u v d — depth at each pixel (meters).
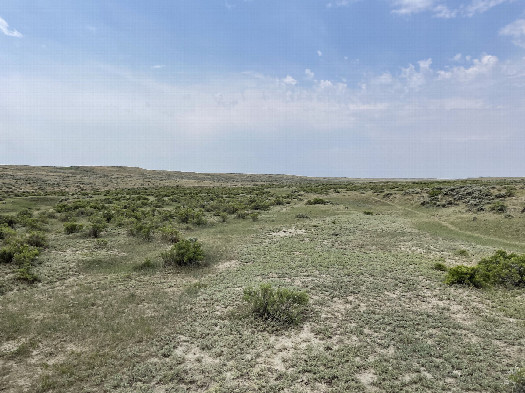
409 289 16.19
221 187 92.50
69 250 23.59
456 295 15.39
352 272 18.78
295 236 29.17
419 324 12.59
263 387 8.88
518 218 32.97
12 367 9.84
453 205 44.19
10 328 12.14
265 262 21.25
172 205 51.59
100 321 12.82
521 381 8.46
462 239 28.95
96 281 17.73
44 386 8.89
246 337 11.56
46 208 45.94
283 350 10.84
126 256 22.77
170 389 8.87
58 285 17.05
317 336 11.77
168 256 20.84
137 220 35.16
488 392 8.63
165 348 10.83
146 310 13.99
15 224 32.59
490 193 45.06
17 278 17.23
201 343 11.15
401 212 45.66
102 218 36.28
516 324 12.49
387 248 24.92
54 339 11.48
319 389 8.84
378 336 11.67
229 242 26.80
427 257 22.31
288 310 13.09
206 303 14.66
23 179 91.50
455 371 9.54
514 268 17.08
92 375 9.48
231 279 17.98
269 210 45.94
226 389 8.78
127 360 10.24
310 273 18.80
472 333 11.88
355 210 47.00
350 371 9.52
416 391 8.66
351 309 13.88
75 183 91.81
